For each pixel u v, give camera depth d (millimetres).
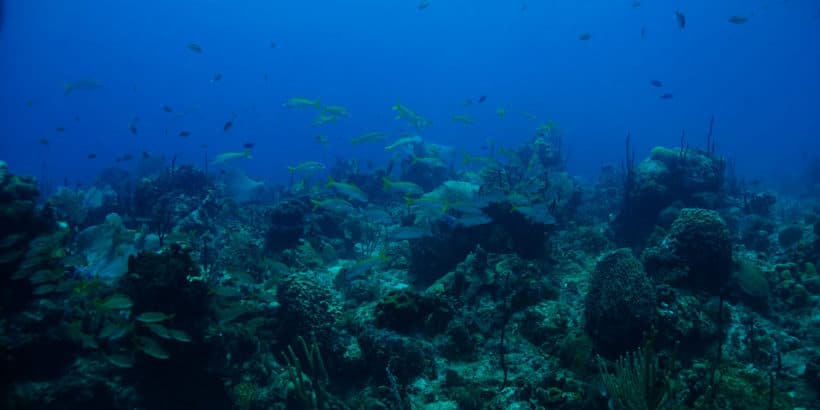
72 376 6121
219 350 6816
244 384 6812
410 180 20875
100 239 10523
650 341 4680
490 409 5910
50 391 5824
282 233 12469
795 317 7781
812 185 29641
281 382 6723
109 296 6156
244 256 11164
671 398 4844
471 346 7234
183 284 6488
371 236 14703
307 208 15406
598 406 5355
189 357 6477
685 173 13188
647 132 99062
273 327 7805
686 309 6938
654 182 12680
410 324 7484
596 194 20578
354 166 22938
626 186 13625
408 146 22312
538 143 23422
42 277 6648
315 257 11914
